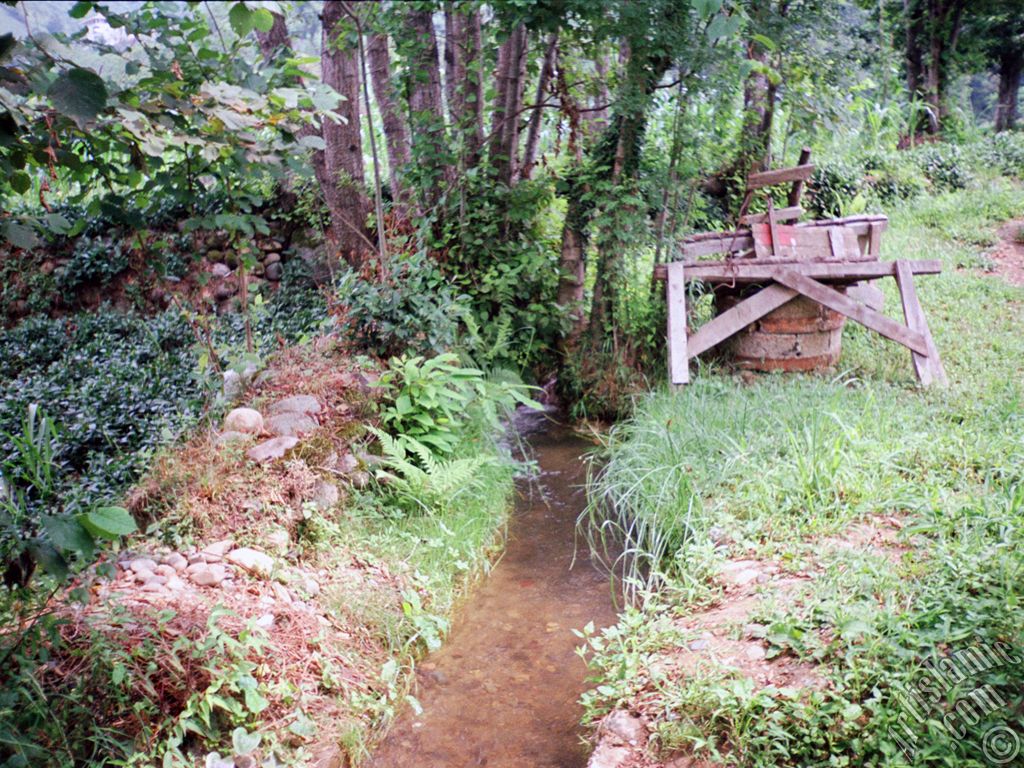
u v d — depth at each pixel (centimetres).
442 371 664
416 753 371
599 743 346
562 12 746
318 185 1016
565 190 855
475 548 546
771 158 1052
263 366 616
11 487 477
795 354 764
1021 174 1359
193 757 325
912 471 507
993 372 707
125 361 819
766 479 526
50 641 330
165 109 332
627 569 530
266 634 383
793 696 322
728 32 291
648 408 727
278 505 478
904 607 362
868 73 1620
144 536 446
